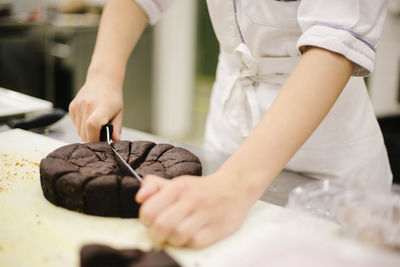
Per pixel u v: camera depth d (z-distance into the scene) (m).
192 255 0.76
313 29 0.87
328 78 0.84
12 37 3.19
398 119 2.29
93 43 3.26
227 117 1.36
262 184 0.81
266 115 0.85
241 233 0.83
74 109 1.20
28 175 1.10
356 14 0.86
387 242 0.68
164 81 3.89
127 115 3.71
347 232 0.75
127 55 1.33
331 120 1.21
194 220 0.75
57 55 3.28
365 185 0.74
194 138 4.06
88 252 0.64
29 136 1.35
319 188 0.87
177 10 3.77
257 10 1.14
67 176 0.92
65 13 3.35
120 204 0.89
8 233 0.83
